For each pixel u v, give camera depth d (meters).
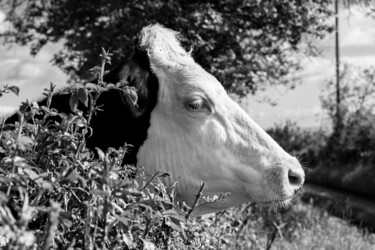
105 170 1.93
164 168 3.60
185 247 2.72
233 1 9.15
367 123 25.81
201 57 9.28
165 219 2.54
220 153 3.60
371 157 23.53
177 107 3.61
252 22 9.88
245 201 3.68
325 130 29.36
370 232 13.07
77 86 2.38
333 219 13.06
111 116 3.60
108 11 9.58
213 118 3.62
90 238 1.95
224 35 9.37
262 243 7.50
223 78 9.42
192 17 8.72
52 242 1.95
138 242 2.27
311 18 10.03
